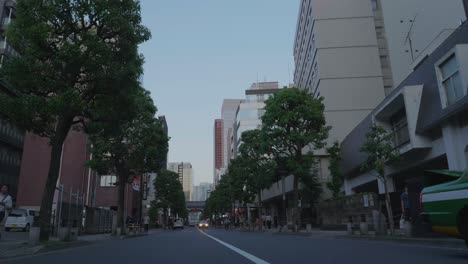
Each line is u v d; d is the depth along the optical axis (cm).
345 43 4191
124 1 1452
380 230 1697
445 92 1731
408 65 4038
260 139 2930
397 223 2286
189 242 1542
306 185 3725
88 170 4012
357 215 2417
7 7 4403
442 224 767
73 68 1362
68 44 1297
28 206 4091
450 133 1711
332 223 3055
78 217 2416
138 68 1490
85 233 2711
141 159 2652
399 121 2255
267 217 4644
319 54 4181
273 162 3136
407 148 2000
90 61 1328
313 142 2817
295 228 2839
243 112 8944
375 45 4159
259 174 3481
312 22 4434
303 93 2847
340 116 4006
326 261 723
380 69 4094
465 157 1645
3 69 1330
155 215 6391
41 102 1299
